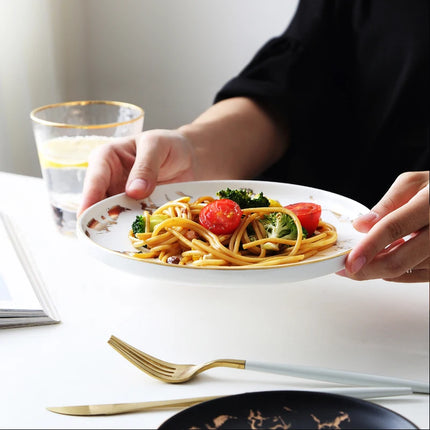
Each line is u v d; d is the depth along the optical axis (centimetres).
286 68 153
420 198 81
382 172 167
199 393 66
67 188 106
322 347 76
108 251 77
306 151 155
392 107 160
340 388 65
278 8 240
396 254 82
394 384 66
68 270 95
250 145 141
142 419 62
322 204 97
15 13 228
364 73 164
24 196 125
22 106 240
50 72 252
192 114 270
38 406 64
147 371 68
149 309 84
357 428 57
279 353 74
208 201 97
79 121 119
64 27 255
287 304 86
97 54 270
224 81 259
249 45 250
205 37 255
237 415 59
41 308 80
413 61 156
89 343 75
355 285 91
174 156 112
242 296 88
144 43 264
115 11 262
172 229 87
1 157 231
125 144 107
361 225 88
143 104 274
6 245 97
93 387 67
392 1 158
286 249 85
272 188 101
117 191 107
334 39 165
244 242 86
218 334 78
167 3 256
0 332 78
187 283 73
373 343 77
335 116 164
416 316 83
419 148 162
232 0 246
